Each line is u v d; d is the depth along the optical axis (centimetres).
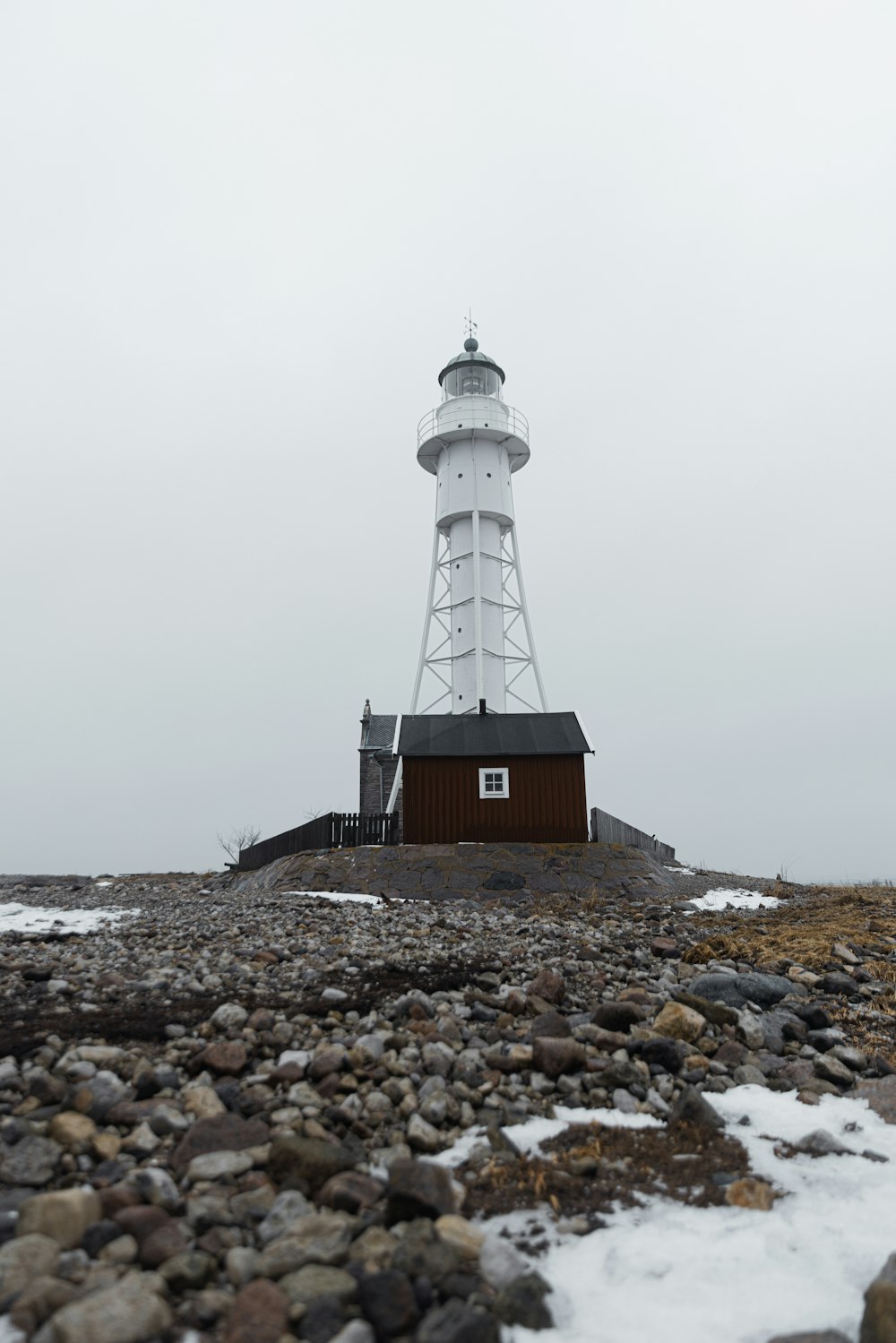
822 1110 658
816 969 1096
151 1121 570
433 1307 398
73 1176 504
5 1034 723
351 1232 451
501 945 1275
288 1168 516
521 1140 588
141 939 1328
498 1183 526
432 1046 719
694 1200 513
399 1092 642
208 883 2827
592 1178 537
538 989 916
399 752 2664
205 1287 407
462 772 2648
